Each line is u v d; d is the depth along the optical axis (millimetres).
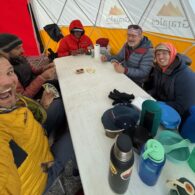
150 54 2320
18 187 830
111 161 683
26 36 4438
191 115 997
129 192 765
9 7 3998
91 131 1124
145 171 759
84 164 903
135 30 2316
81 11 4258
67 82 1827
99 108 1358
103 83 1767
